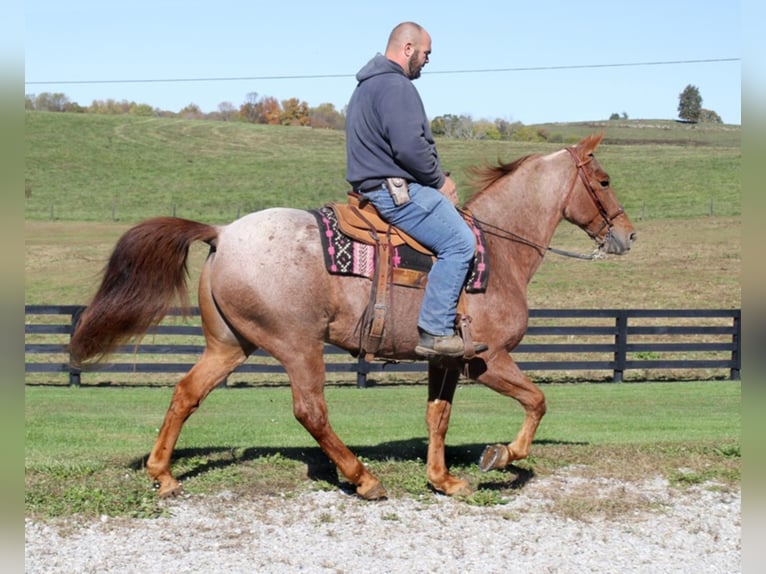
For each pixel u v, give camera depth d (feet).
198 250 85.30
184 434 28.99
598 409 39.45
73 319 46.55
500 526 18.60
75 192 154.10
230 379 50.83
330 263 18.65
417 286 19.11
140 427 30.83
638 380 52.90
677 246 106.52
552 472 22.65
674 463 23.61
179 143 213.46
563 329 50.57
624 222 21.57
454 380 20.57
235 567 16.16
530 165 21.25
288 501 19.75
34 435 28.35
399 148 18.49
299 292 18.58
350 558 16.70
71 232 117.60
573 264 96.89
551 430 31.68
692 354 60.80
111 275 18.97
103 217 132.98
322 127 295.89
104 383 48.80
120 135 215.92
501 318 19.67
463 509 19.54
